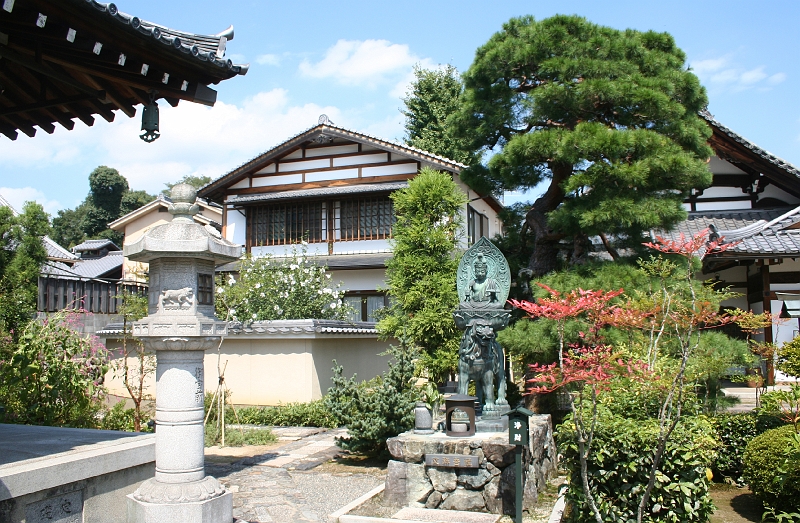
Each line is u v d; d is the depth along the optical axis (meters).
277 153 21.30
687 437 6.29
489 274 8.95
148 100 6.38
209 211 28.83
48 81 6.61
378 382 11.52
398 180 20.38
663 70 11.69
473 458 7.39
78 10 4.96
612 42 11.51
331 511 7.57
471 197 21.25
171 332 5.52
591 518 6.33
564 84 11.23
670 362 7.43
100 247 35.69
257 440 11.66
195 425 5.72
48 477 5.30
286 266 17.52
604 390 6.47
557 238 12.37
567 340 10.10
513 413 6.85
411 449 7.70
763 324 6.86
